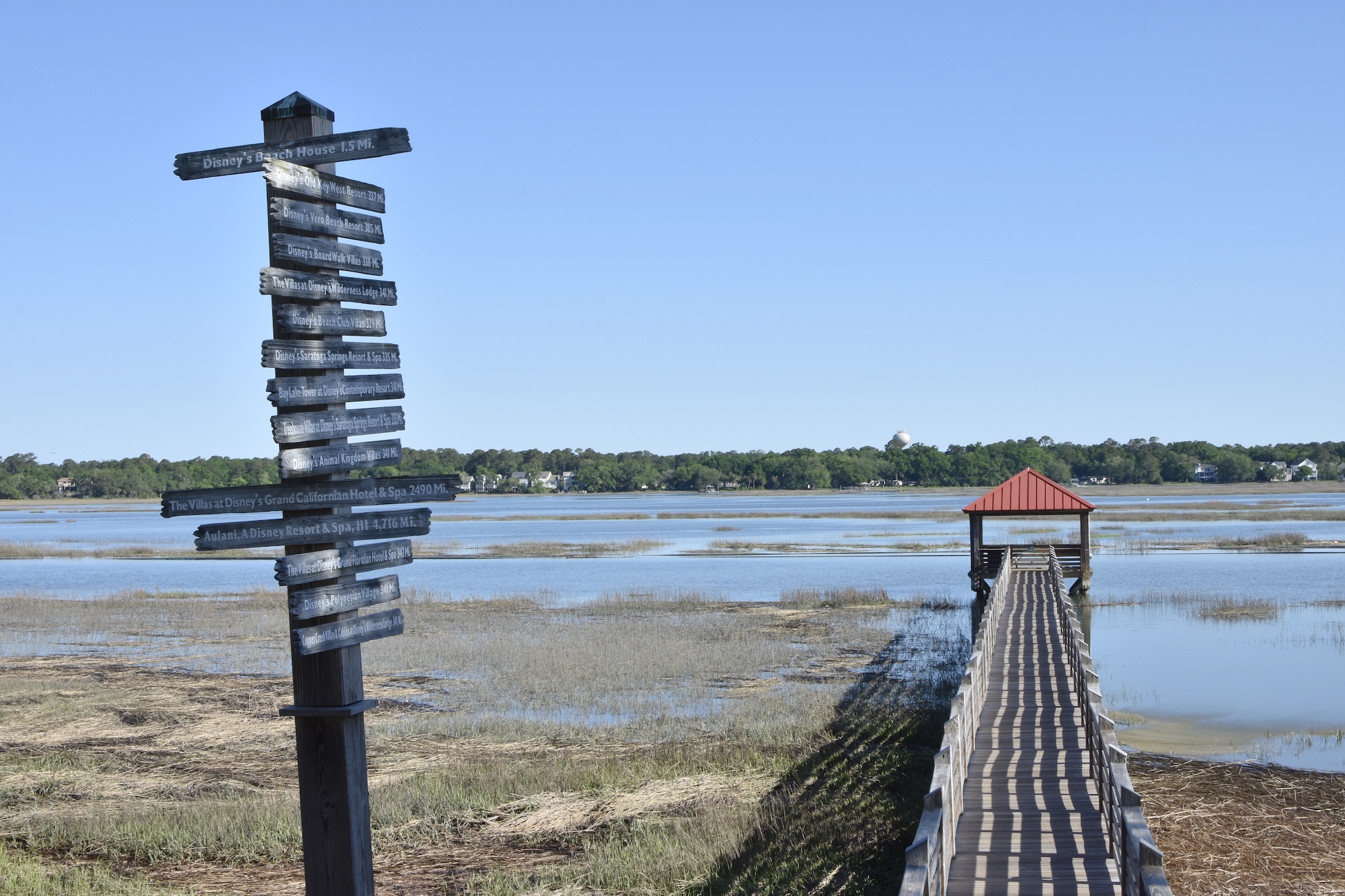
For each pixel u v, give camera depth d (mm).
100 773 15953
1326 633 27984
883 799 13680
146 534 92938
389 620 5957
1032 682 16672
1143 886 6059
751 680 22109
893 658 24766
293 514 5566
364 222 5852
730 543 67750
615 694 20844
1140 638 27359
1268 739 17000
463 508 160875
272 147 5590
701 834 12289
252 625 32219
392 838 12750
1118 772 8234
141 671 24828
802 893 10672
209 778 15641
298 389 5336
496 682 22281
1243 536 64125
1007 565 29906
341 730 5555
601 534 83250
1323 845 11891
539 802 13930
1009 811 9914
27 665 25766
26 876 11211
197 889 11172
